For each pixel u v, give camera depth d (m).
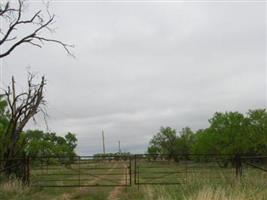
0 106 32.41
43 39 25.36
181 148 92.44
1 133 29.09
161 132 94.50
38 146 46.16
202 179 18.42
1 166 23.73
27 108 27.27
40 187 21.80
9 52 24.34
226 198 12.46
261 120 51.12
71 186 21.64
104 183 27.39
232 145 50.97
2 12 23.80
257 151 50.44
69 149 74.94
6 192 19.44
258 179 17.50
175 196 14.17
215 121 53.94
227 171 27.28
